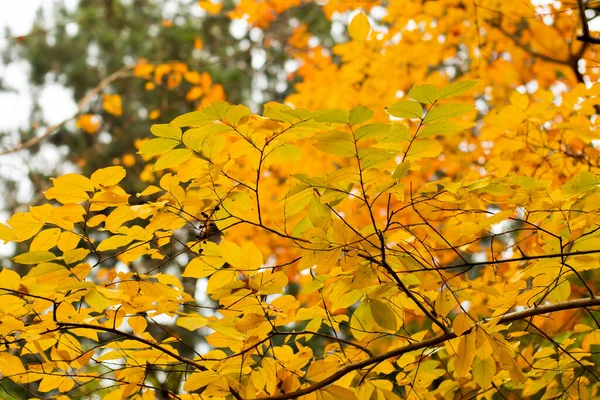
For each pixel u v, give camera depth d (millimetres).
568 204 2719
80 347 2764
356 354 2822
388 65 4855
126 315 2719
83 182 2584
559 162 3344
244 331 2656
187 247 2676
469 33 4699
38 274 2602
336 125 2541
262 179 4883
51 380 2791
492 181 2664
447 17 4715
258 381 2729
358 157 2516
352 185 2613
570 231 2709
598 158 3287
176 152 2592
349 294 2738
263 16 6711
